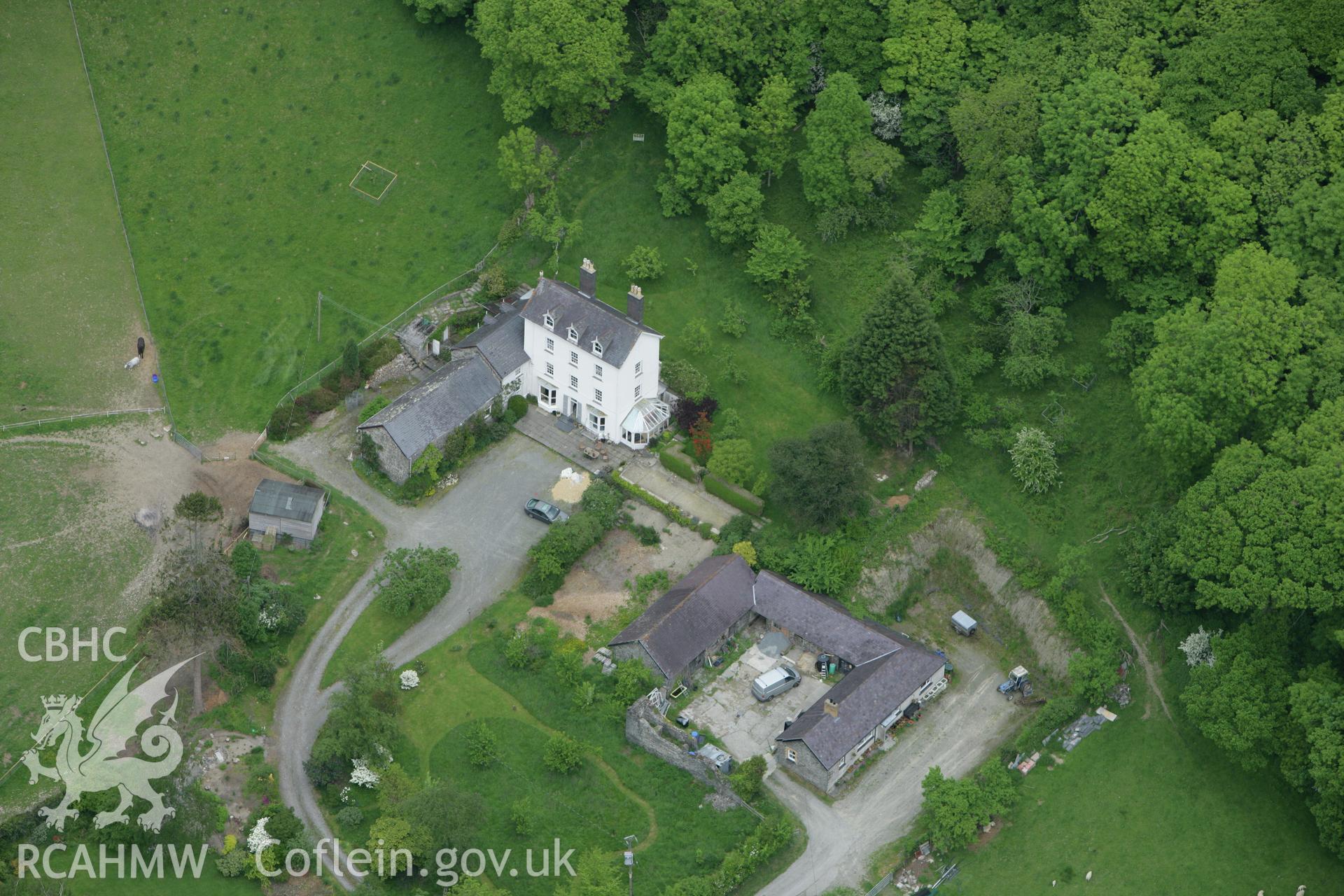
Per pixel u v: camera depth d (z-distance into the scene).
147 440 139.38
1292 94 129.88
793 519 130.00
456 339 145.62
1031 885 108.50
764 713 119.94
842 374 132.38
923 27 143.25
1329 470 107.44
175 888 107.69
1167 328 121.00
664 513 133.62
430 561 125.94
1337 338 114.75
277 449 138.62
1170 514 118.50
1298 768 106.44
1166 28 137.50
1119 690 118.00
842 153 141.75
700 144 143.00
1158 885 108.06
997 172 136.25
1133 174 127.19
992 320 136.75
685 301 144.62
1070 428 129.25
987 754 117.19
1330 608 106.94
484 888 105.00
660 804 113.50
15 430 138.88
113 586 127.62
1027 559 125.06
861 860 110.38
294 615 123.94
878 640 121.00
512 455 139.00
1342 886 106.81
